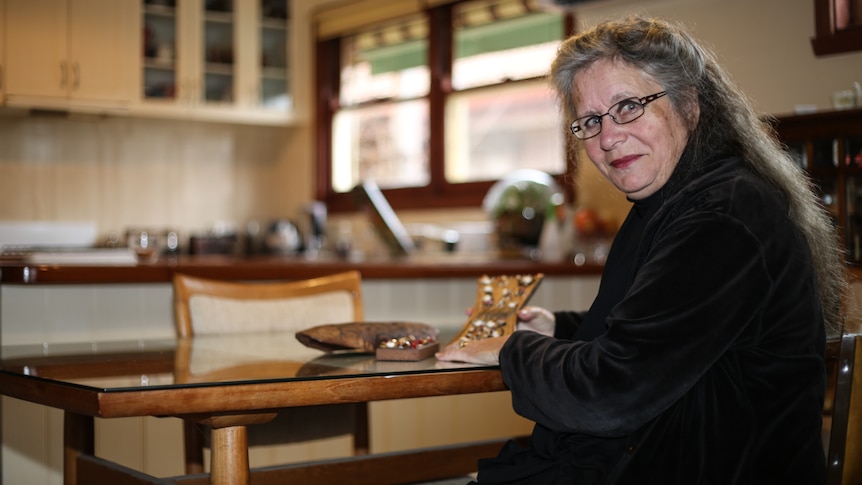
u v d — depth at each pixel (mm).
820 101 2289
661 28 1387
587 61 1405
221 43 5602
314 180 5938
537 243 3936
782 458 1249
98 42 5133
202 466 2043
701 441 1243
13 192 5305
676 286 1192
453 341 1508
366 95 5656
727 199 1234
